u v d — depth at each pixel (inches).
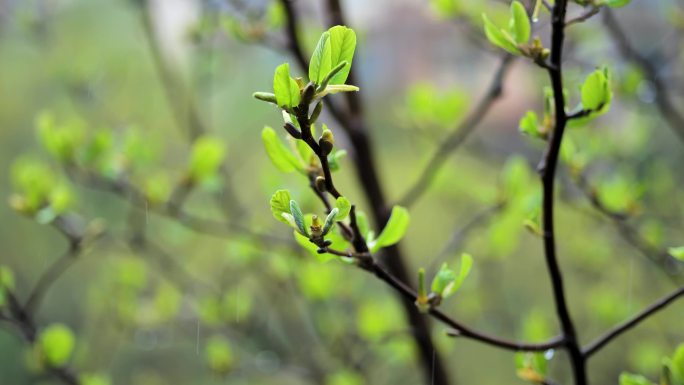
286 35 50.9
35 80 142.3
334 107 52.7
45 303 145.7
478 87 95.7
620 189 50.4
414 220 124.7
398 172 118.4
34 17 83.2
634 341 92.9
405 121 65.8
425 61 110.3
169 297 73.8
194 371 144.3
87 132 85.1
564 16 31.0
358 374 71.8
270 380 88.7
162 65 68.4
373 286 91.7
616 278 88.6
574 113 31.9
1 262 150.1
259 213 75.7
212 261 95.3
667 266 52.8
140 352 146.1
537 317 57.4
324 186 29.6
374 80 120.6
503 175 54.1
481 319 86.4
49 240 153.2
